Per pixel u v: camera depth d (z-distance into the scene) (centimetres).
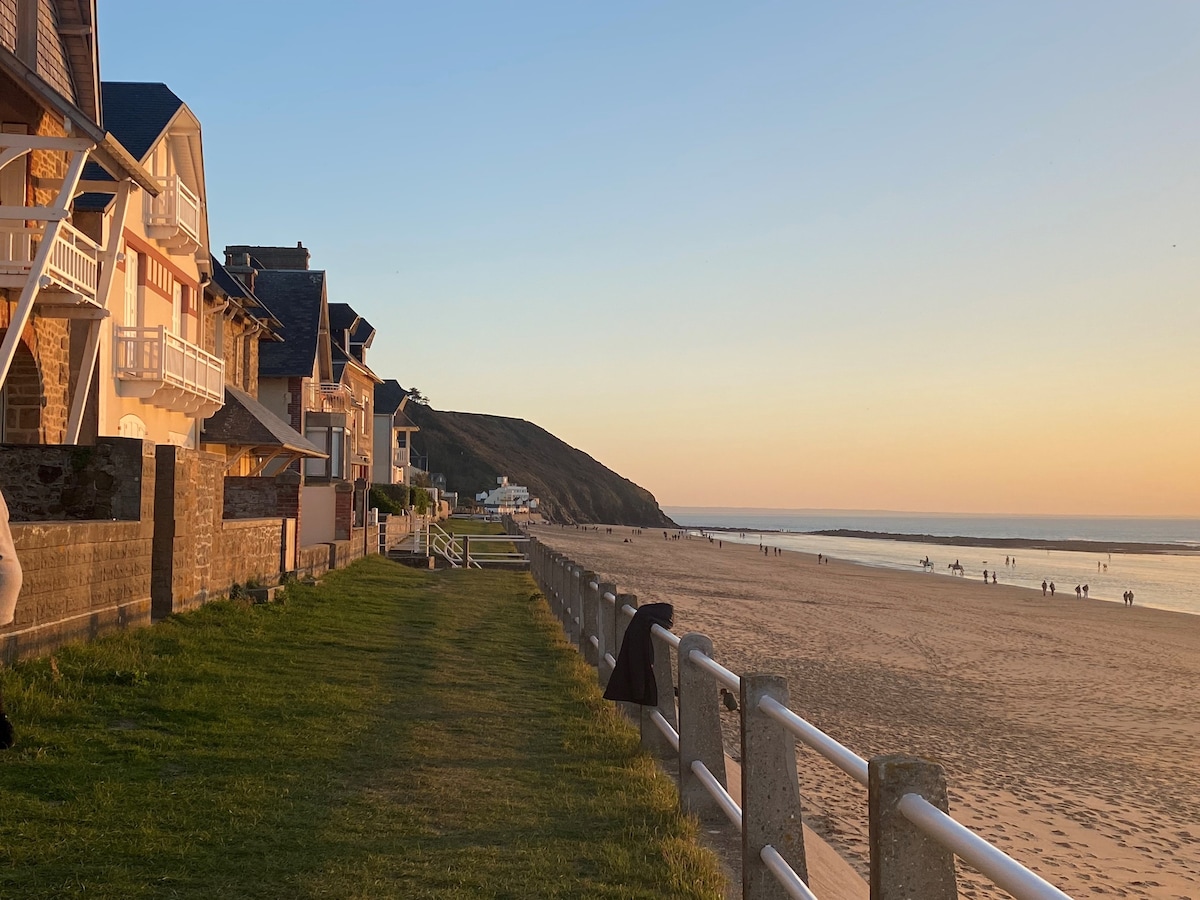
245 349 3114
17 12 1512
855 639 2673
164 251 2227
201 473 1403
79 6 1614
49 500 1178
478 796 677
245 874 518
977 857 243
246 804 635
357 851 559
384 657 1270
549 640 1524
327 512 2722
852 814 862
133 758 723
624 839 588
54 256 1484
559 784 709
